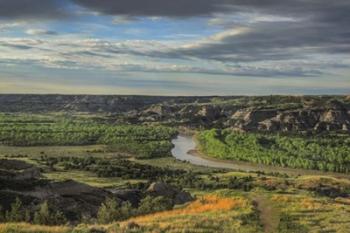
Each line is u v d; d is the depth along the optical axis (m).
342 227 38.22
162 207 55.06
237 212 44.03
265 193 79.88
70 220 47.25
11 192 53.06
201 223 34.06
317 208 49.81
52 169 129.75
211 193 85.00
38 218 42.66
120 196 64.00
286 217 43.41
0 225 28.53
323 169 181.75
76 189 60.53
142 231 28.80
